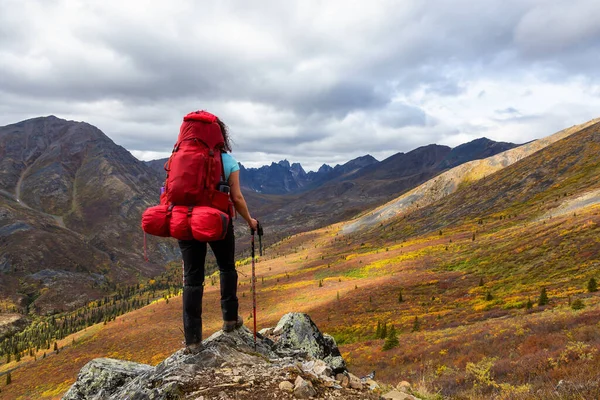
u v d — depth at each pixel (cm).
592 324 2508
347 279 16300
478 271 11012
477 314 6259
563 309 3928
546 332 2614
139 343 14638
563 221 12394
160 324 16812
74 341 16925
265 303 14588
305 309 11619
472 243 15350
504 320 4272
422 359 3206
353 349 5431
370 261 18425
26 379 13838
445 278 11238
